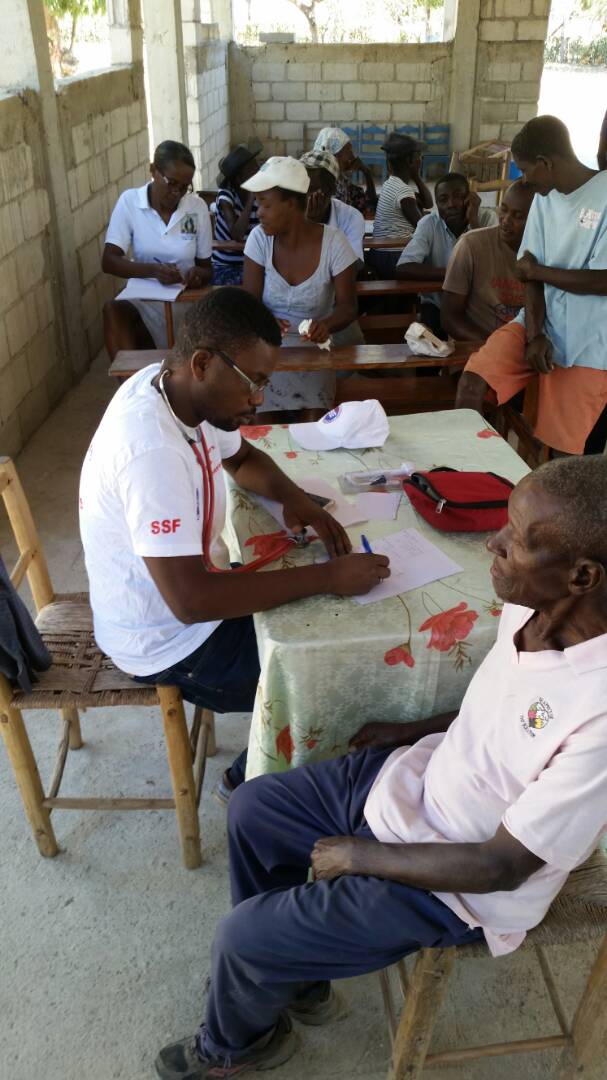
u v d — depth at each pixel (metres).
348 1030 1.66
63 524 3.45
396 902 1.24
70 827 2.09
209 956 1.80
